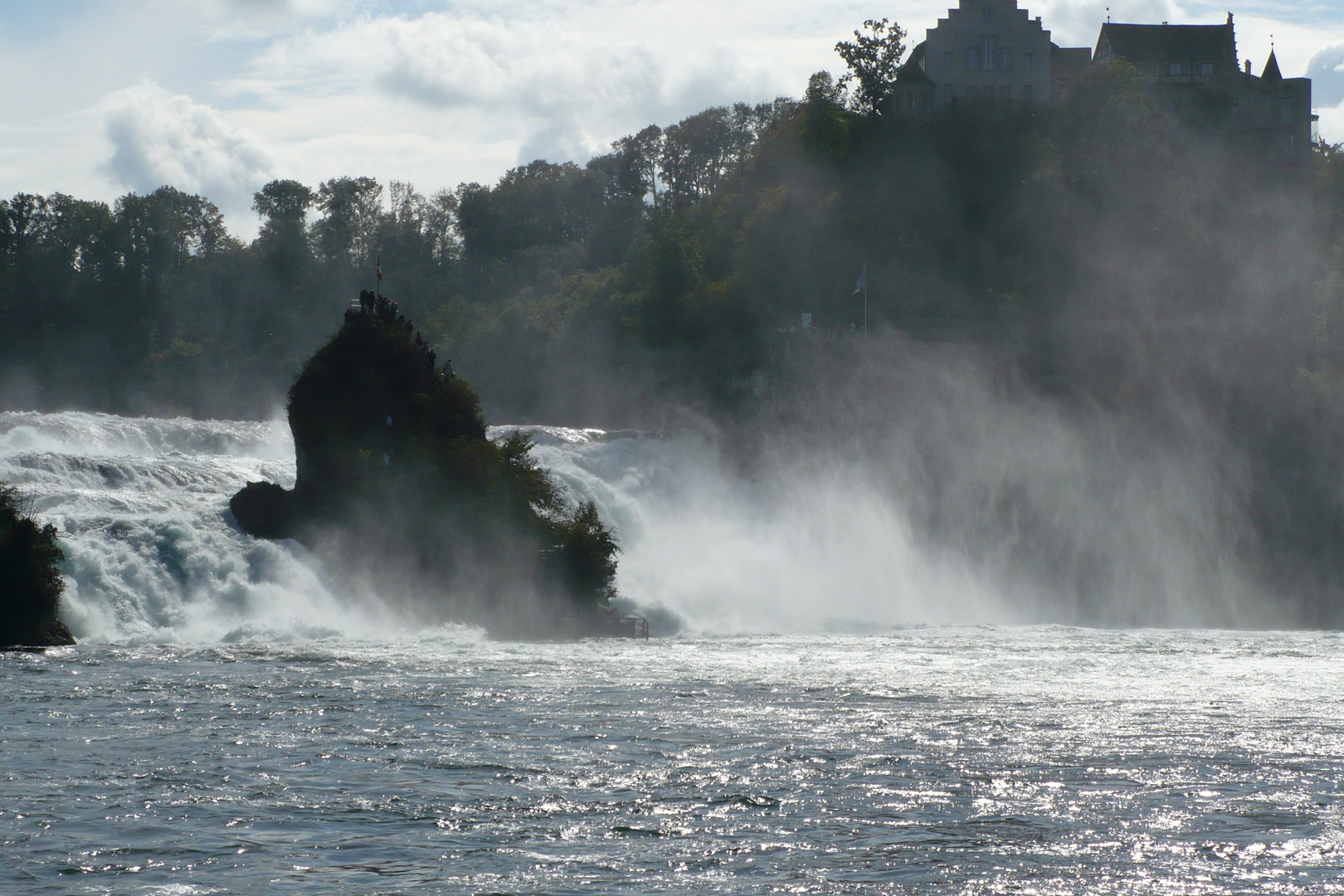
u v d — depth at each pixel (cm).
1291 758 5662
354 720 6406
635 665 8712
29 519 9881
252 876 3959
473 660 8844
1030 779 5262
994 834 4481
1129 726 6431
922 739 6056
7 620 9281
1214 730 6328
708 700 7138
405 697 7119
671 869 4091
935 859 4203
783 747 5834
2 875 3931
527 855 4200
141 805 4728
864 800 4925
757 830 4506
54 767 5288
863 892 3888
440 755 5622
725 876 4012
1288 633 13138
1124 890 3906
